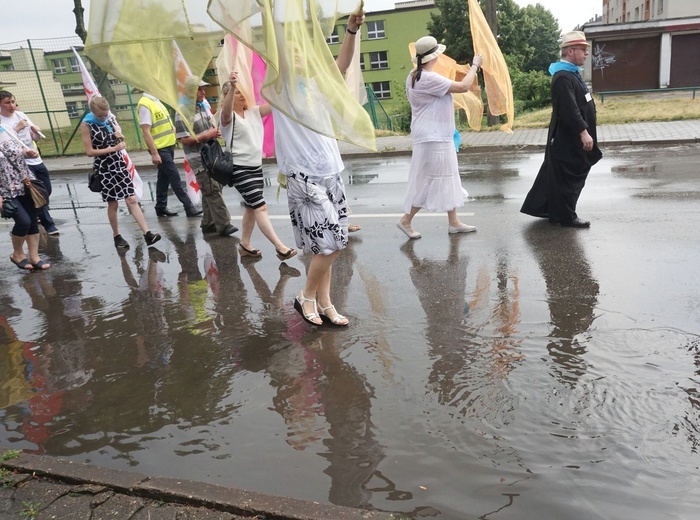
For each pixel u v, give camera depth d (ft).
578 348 12.00
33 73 67.36
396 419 10.04
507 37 155.22
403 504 8.03
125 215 29.89
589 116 20.10
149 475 8.93
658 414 9.61
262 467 9.05
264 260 19.98
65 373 12.79
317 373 11.87
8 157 19.61
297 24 11.25
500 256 18.38
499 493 8.11
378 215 25.39
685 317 13.05
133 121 65.00
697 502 7.73
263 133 19.83
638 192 25.82
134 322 15.39
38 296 18.16
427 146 20.06
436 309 14.64
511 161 37.88
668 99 70.28
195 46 9.83
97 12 9.32
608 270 16.38
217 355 13.04
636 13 166.09
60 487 8.52
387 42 186.80
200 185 23.15
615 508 7.71
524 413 9.91
